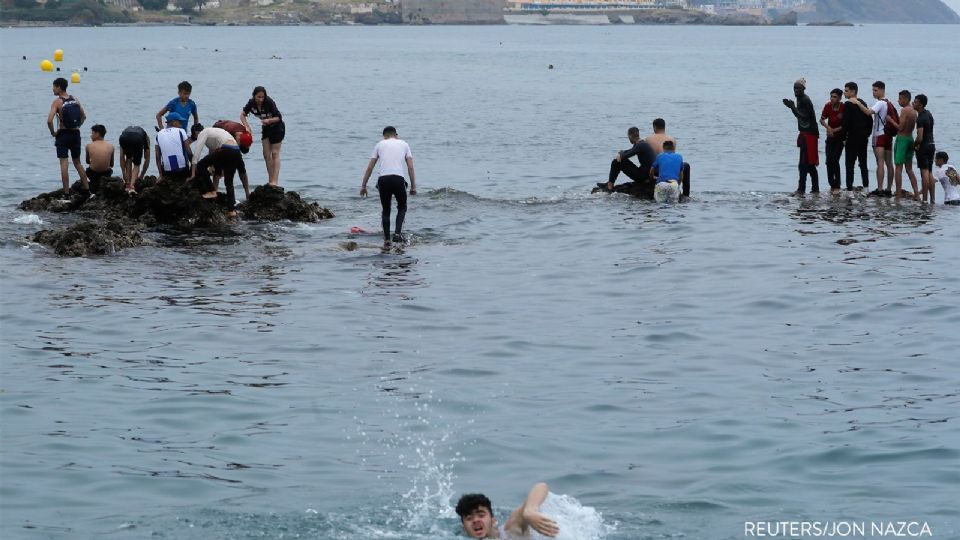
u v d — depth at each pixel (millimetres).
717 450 11148
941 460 10703
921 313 16672
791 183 32531
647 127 50250
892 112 28016
